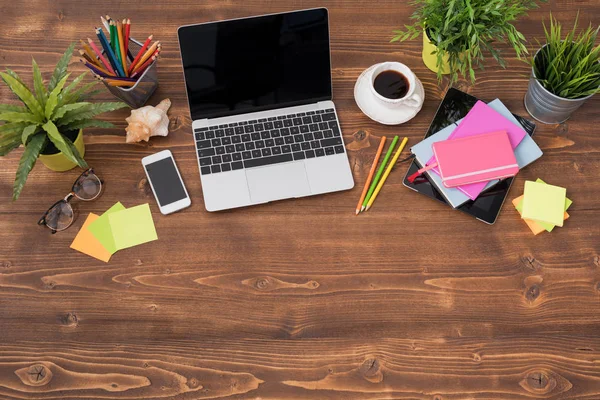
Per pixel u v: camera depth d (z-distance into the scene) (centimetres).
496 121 130
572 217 129
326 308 123
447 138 130
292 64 128
